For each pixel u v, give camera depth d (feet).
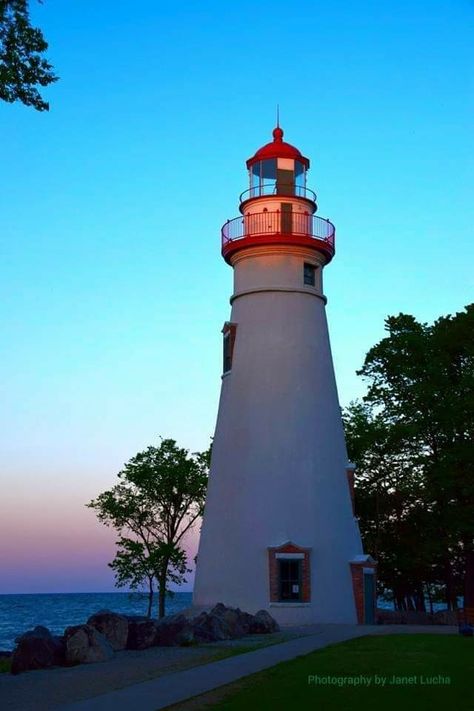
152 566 141.49
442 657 66.28
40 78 66.59
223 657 69.72
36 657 69.05
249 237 120.16
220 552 113.80
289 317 119.14
